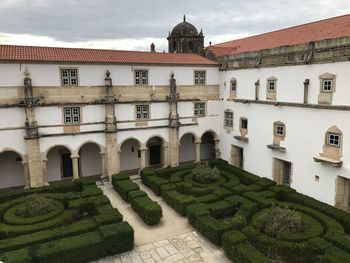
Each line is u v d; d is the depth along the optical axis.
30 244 17.09
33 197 22.20
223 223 19.36
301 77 24.59
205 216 20.50
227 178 29.95
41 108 27.44
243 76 31.61
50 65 27.31
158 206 21.98
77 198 23.62
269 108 28.30
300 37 27.42
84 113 29.28
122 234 17.86
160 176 30.56
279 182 28.52
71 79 28.52
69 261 16.52
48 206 21.34
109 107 29.80
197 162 35.12
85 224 19.12
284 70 26.22
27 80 26.09
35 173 27.55
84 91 29.05
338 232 17.84
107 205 22.11
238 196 24.08
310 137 24.14
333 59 21.62
